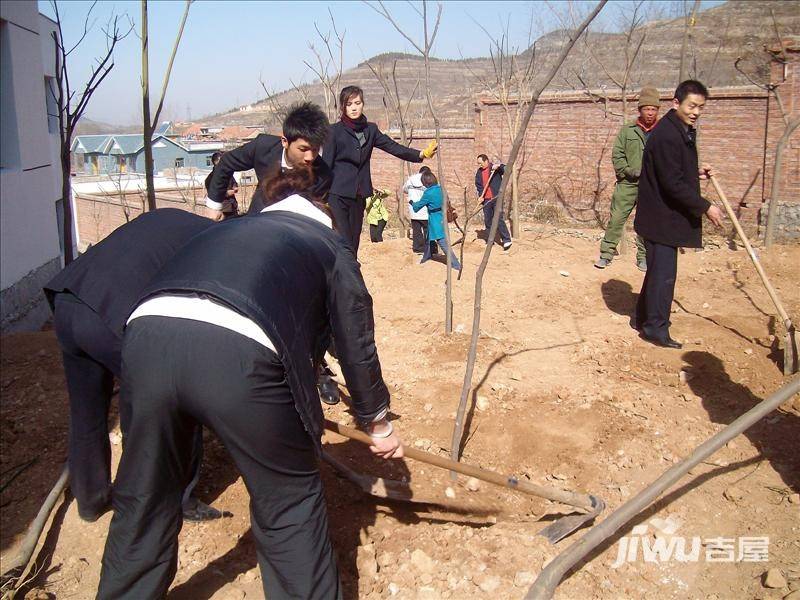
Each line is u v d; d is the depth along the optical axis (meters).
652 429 4.43
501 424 4.57
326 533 2.66
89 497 3.60
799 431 4.34
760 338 5.92
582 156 14.73
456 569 3.22
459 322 6.42
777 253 8.69
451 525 3.60
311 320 2.58
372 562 3.29
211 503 3.87
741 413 4.60
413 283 7.95
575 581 3.19
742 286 7.46
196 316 2.32
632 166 7.83
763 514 3.61
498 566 3.24
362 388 2.82
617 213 8.07
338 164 5.13
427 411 4.79
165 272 2.48
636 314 6.13
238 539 3.56
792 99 11.38
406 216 14.78
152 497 2.56
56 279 3.33
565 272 8.05
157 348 2.33
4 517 3.84
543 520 3.73
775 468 3.98
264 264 2.45
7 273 8.98
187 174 44.31
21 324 9.30
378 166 21.34
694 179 5.57
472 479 4.09
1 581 3.22
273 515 2.56
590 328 6.23
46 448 4.45
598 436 4.39
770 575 3.08
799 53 11.26
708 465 4.05
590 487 3.96
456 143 17.89
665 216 5.56
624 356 5.55
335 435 4.56
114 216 32.56
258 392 2.34
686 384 5.06
